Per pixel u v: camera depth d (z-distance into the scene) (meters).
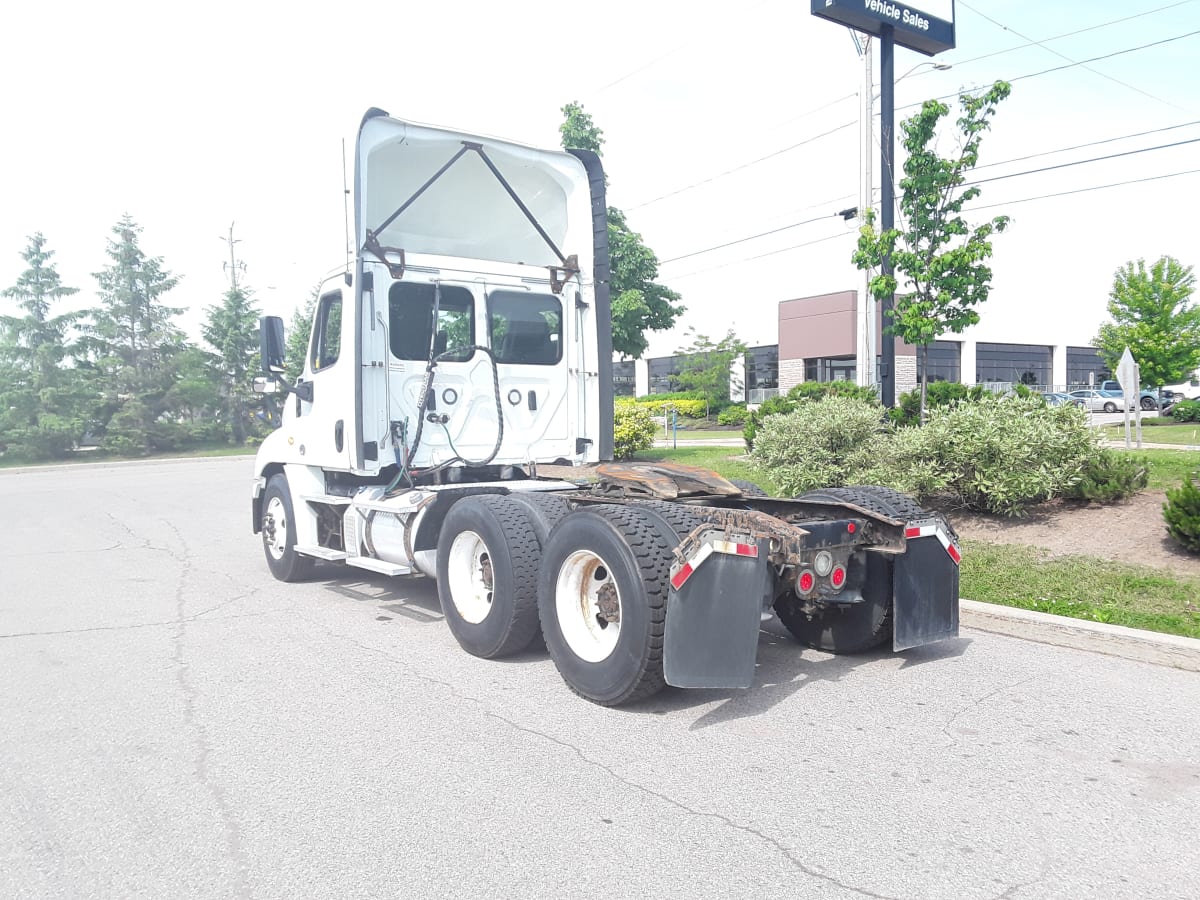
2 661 6.29
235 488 21.17
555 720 4.95
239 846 3.56
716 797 3.96
